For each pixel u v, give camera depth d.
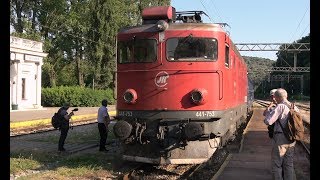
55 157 13.12
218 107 10.88
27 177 10.06
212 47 10.95
